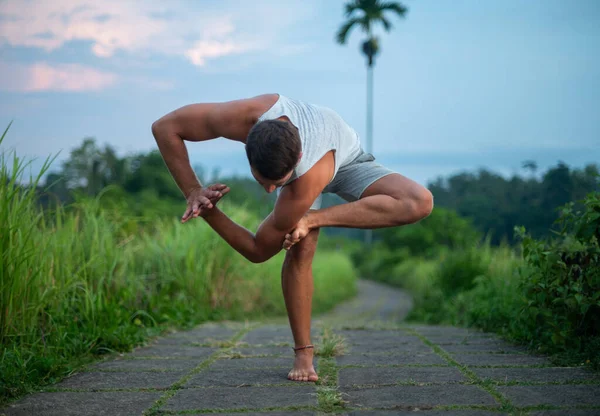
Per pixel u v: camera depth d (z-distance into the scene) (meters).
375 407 2.32
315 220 2.64
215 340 4.22
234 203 8.15
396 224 2.69
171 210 15.28
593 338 3.40
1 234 3.21
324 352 3.48
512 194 18.50
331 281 14.14
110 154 20.61
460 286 8.38
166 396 2.56
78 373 3.07
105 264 4.67
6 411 2.35
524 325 3.99
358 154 2.80
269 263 7.79
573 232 3.60
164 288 5.64
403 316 10.05
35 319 3.46
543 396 2.44
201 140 2.71
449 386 2.66
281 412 2.28
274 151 2.30
